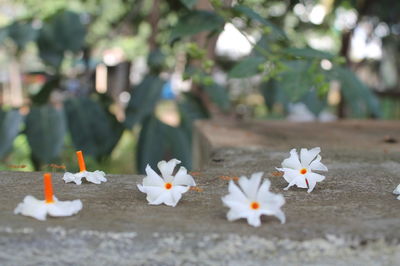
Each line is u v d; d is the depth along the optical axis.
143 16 1.43
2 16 2.50
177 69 1.10
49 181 0.33
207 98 1.11
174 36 0.54
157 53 0.95
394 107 2.12
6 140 0.85
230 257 0.31
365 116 1.00
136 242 0.31
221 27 0.56
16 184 0.40
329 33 1.72
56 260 0.31
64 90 1.02
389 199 0.39
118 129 0.93
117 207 0.35
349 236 0.31
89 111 0.90
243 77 0.54
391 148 0.60
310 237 0.31
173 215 0.34
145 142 0.88
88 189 0.39
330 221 0.33
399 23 1.53
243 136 0.67
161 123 0.89
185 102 0.96
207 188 0.41
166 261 0.31
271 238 0.31
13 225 0.31
